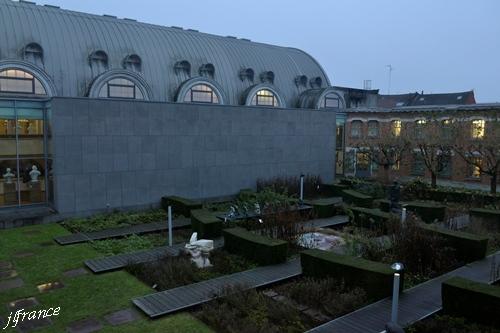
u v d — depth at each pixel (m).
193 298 10.34
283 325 9.07
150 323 9.27
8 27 24.39
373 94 49.97
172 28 33.31
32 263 13.34
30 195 20.19
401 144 31.88
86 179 19.55
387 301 10.07
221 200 23.94
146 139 21.14
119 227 17.84
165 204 21.41
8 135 19.34
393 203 20.72
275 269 12.38
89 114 19.41
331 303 9.86
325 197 26.45
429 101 64.62
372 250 13.36
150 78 28.66
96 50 26.88
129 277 12.09
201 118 22.91
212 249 13.41
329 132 29.25
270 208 16.70
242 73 33.75
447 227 16.92
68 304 10.27
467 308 9.05
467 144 28.80
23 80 23.22
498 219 17.36
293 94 37.12
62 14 27.55
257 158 25.42
